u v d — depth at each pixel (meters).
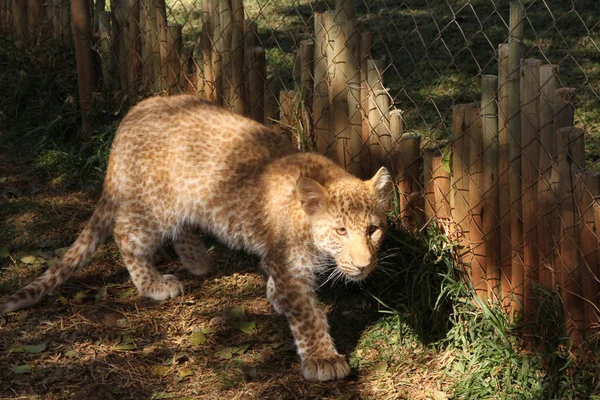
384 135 5.80
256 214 5.34
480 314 5.16
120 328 5.54
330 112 6.05
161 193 5.66
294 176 5.20
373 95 5.77
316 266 5.13
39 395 4.85
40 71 8.14
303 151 5.79
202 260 6.16
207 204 5.55
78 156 7.45
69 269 5.79
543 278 4.97
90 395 4.88
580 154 4.66
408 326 5.30
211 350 5.33
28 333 5.43
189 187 5.57
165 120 5.72
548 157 4.82
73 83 7.94
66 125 7.82
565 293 4.81
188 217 5.69
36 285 5.67
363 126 5.93
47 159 7.55
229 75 6.77
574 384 4.68
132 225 5.77
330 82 5.98
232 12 6.62
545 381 4.78
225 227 5.55
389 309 5.55
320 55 6.00
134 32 7.39
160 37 7.22
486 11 10.11
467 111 5.20
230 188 5.45
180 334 5.50
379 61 5.73
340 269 4.95
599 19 9.52
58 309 5.70
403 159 5.70
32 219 6.80
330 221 4.88
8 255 6.29
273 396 4.89
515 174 5.01
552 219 4.83
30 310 5.68
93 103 7.66
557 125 4.74
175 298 5.89
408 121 7.74
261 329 5.55
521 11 4.84
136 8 7.34
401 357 5.18
